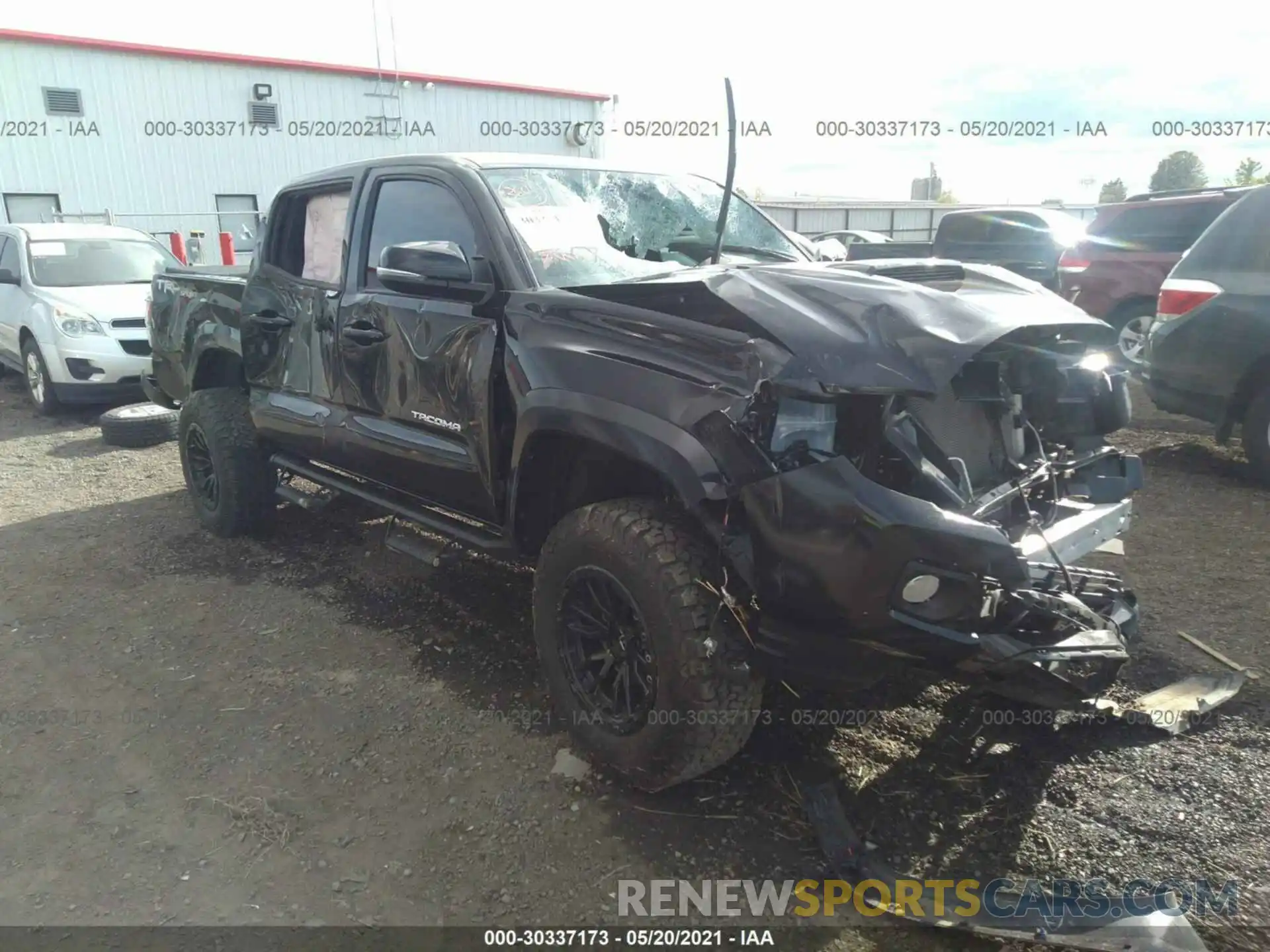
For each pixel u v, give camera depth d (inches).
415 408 141.2
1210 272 228.1
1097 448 132.0
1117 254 361.1
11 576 189.3
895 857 101.0
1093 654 97.3
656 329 106.0
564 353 113.5
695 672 100.0
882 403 98.0
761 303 103.2
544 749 124.0
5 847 107.4
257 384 187.6
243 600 174.6
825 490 92.1
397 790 116.0
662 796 112.8
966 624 94.2
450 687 140.9
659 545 102.3
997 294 119.2
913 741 121.0
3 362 411.2
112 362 344.2
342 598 174.7
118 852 106.1
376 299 148.6
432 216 142.1
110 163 705.0
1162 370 239.5
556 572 114.3
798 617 96.7
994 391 114.8
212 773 120.6
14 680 146.1
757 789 113.3
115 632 162.4
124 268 392.2
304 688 141.4
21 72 663.1
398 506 156.8
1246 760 115.2
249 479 198.5
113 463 281.1
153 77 709.3
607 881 99.8
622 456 113.6
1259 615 153.2
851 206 1136.8
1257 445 222.8
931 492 99.8
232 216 754.8
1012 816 106.6
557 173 145.9
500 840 106.5
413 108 795.4
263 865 103.5
